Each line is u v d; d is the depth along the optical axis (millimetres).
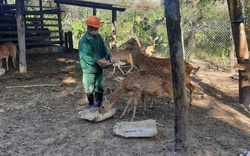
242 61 6039
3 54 8969
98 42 5094
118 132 4258
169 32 3324
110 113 4980
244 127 5055
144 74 4719
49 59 11781
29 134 4457
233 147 4172
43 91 6918
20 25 8680
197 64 11367
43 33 14164
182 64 3396
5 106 5781
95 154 3844
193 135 4457
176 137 3604
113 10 13086
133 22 17766
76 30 18516
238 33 5922
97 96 5430
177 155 3600
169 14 3262
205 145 4141
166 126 4723
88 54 4969
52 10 14672
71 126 4723
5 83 7594
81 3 12969
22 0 8625
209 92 7305
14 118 5133
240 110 5988
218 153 3943
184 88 3463
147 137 4277
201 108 5906
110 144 4098
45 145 4102
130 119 4992
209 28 13133
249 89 6133
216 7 15031
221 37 12828
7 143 4164
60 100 6207
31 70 9375
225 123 5160
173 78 3459
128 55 8914
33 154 3861
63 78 8328
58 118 5121
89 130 4551
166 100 6254
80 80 8109
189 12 14055
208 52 12875
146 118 5070
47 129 4633
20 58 8914
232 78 9031
